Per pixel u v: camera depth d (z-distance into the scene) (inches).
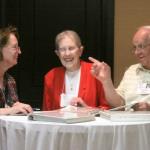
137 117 83.5
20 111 94.3
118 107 101.6
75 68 118.3
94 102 114.7
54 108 118.5
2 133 86.7
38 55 184.7
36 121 82.9
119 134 78.9
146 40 113.9
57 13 183.2
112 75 176.4
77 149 79.0
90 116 84.2
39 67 185.0
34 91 185.6
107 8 176.2
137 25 175.0
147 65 117.5
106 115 86.4
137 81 118.2
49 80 120.6
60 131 79.0
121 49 175.9
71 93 116.9
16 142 83.4
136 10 174.4
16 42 119.0
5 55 117.0
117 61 176.6
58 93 118.5
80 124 79.3
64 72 120.4
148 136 81.5
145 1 174.1
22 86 186.1
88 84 116.0
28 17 183.5
